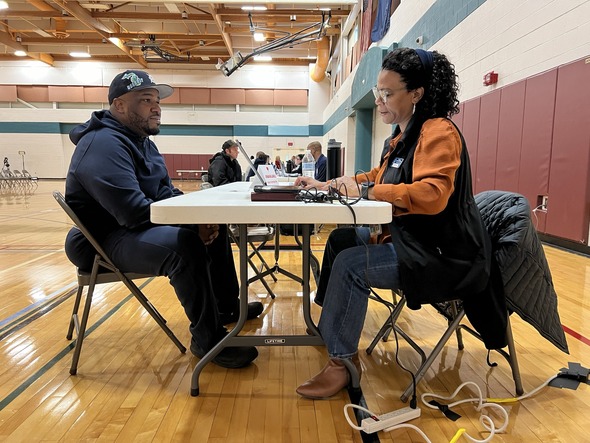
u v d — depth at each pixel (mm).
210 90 14719
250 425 1048
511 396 1194
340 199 981
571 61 2949
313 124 14852
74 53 13352
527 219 1104
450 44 4605
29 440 979
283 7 10133
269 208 901
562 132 3061
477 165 4188
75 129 1450
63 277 2619
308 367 1406
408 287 1021
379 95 1178
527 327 1752
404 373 1355
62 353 1489
